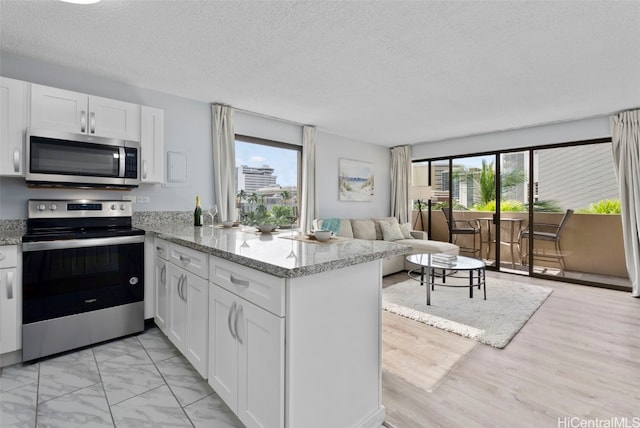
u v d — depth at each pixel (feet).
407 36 6.97
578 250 13.78
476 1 5.75
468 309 10.19
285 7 5.94
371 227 16.93
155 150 9.21
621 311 10.16
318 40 7.14
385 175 20.10
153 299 8.54
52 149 7.43
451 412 5.23
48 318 6.92
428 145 18.80
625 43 7.18
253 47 7.47
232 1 5.76
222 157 11.59
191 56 7.91
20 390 5.81
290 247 5.23
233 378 4.67
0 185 7.65
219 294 5.04
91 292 7.50
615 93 10.41
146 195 9.93
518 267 15.61
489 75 9.02
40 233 7.54
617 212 12.85
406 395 5.71
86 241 7.38
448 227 18.31
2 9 5.94
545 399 5.57
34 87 7.29
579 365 6.74
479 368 6.64
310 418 4.00
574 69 8.59
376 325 5.07
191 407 5.36
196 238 6.48
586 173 13.53
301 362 3.87
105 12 6.07
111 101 8.43
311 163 14.87
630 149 12.01
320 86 9.90
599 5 5.82
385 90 10.24
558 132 14.07
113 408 5.31
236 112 12.53
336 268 4.05
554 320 9.37
